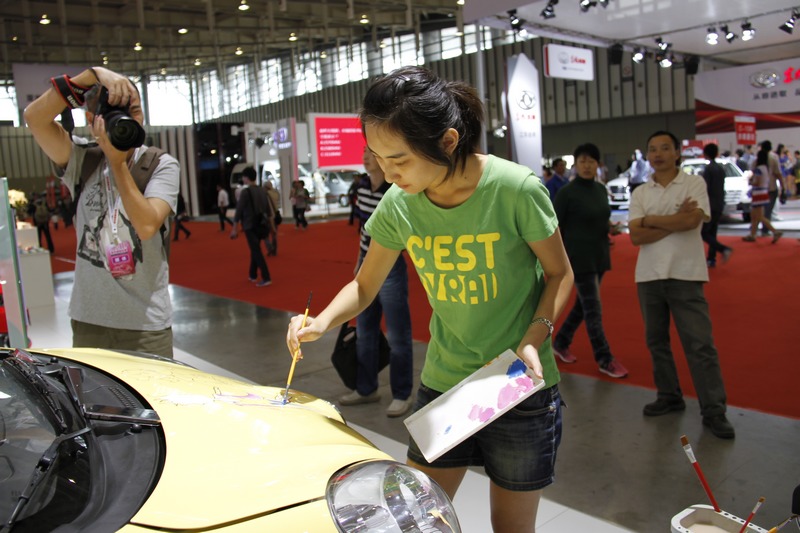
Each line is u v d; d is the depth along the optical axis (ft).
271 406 5.52
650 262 12.07
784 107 60.34
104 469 4.22
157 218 8.13
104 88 7.88
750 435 11.41
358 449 4.97
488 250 5.41
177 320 24.27
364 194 13.25
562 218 15.02
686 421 12.14
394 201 5.74
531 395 5.43
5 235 11.87
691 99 89.15
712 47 51.83
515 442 5.66
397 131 4.74
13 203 30.81
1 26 86.94
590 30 42.34
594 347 15.14
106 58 107.04
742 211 47.32
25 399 4.85
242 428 4.91
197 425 4.83
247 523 3.78
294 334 5.79
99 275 8.47
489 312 5.61
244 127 102.58
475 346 5.73
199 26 90.84
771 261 30.12
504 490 5.84
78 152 8.66
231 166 102.47
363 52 119.14
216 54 103.04
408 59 115.55
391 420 12.96
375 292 6.39
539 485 5.77
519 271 5.57
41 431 4.47
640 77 93.66
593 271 14.93
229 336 21.17
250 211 31.40
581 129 102.83
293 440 4.88
